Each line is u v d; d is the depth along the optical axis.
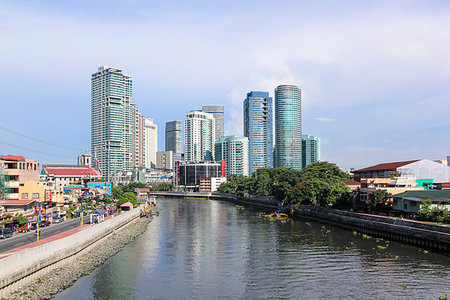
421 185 129.25
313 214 140.38
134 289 59.75
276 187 189.50
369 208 119.88
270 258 79.19
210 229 121.19
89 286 60.84
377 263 72.94
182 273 68.62
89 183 192.25
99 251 83.81
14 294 53.28
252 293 58.09
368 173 171.38
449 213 89.12
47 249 64.31
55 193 149.12
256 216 160.38
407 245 88.38
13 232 90.12
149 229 123.38
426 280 62.19
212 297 56.50
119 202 167.38
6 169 128.88
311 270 69.69
